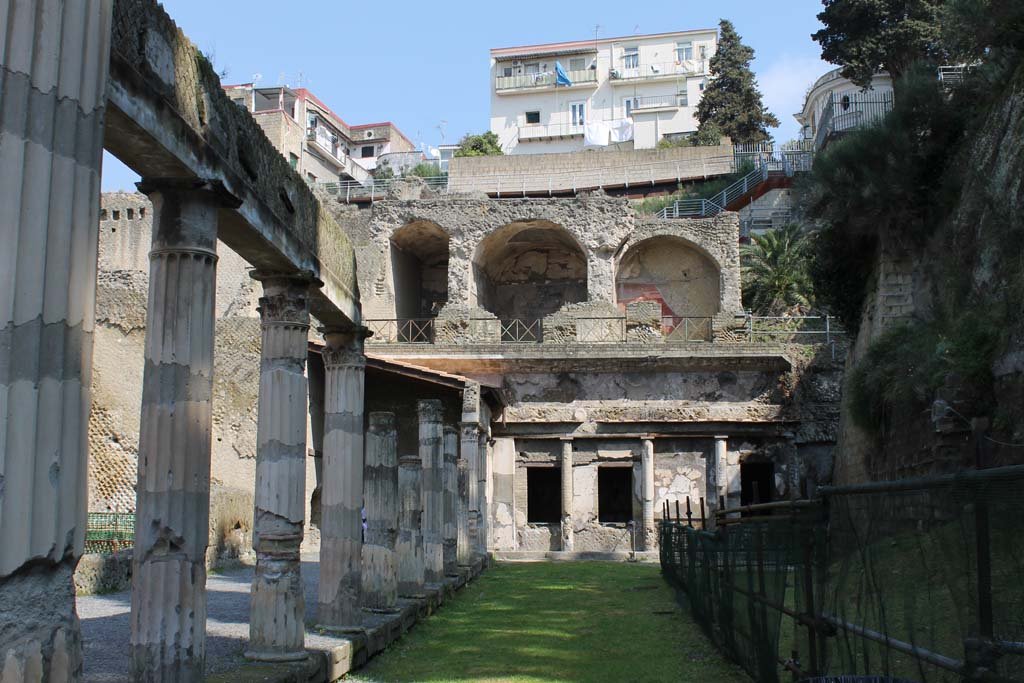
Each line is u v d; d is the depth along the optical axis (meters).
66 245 6.25
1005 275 21.92
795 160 61.38
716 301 47.28
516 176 68.56
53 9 6.23
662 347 40.56
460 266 45.75
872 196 30.31
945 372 22.48
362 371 16.44
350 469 15.64
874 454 29.61
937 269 28.17
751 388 40.91
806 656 10.62
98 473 33.12
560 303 50.16
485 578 29.34
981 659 6.12
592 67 101.31
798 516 10.68
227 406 34.91
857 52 55.97
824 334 43.44
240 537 30.38
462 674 13.85
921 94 29.94
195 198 10.14
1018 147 22.52
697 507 40.38
